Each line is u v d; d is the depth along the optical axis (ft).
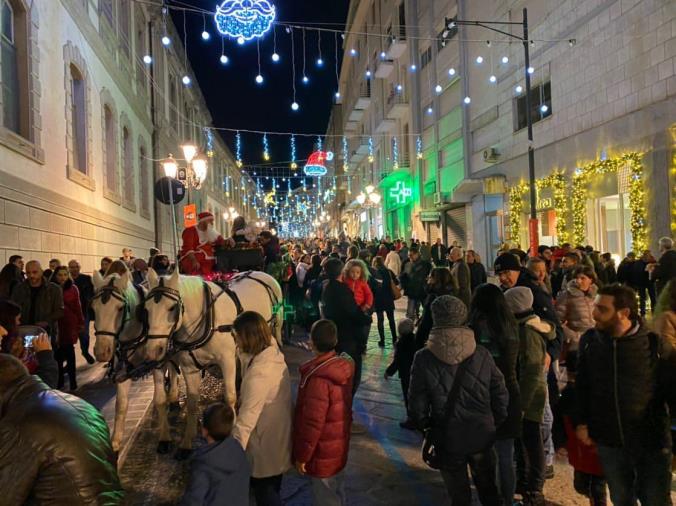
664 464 11.67
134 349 18.53
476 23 56.90
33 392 8.18
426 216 102.32
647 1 48.21
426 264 45.65
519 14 70.85
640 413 11.59
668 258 37.37
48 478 7.49
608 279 42.83
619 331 11.87
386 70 126.11
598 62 55.31
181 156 104.27
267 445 12.60
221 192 162.61
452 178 96.84
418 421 12.86
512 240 72.49
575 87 59.26
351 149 187.01
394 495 16.44
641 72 49.29
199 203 117.80
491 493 12.96
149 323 18.04
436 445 12.88
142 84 75.20
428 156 108.27
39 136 36.06
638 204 48.80
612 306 11.84
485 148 81.92
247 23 31.42
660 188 46.68
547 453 17.15
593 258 42.78
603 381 11.87
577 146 58.65
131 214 66.08
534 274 20.67
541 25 65.72
